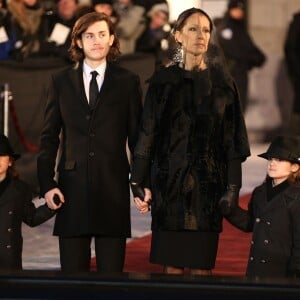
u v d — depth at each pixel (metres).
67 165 20.06
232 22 48.41
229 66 48.16
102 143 20.03
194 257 19.31
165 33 38.97
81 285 11.77
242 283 11.90
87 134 20.02
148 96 19.48
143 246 28.70
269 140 52.94
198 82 19.27
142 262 26.84
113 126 20.06
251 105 52.16
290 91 53.66
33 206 20.44
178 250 19.36
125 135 20.28
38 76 35.72
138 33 39.06
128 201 20.34
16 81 35.44
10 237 19.98
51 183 20.08
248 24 52.44
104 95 20.02
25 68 35.56
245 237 30.23
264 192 19.41
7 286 11.72
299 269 19.05
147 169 19.56
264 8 53.12
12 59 35.41
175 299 11.42
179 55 19.48
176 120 19.27
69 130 20.11
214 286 11.77
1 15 35.22
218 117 19.22
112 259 20.22
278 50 53.69
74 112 20.03
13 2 35.31
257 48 48.88
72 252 20.17
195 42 19.34
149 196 19.62
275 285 11.83
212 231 19.30
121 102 20.08
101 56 20.00
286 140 19.36
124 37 39.06
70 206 20.05
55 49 35.78
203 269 19.39
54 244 29.11
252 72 52.22
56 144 20.33
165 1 39.72
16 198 20.05
